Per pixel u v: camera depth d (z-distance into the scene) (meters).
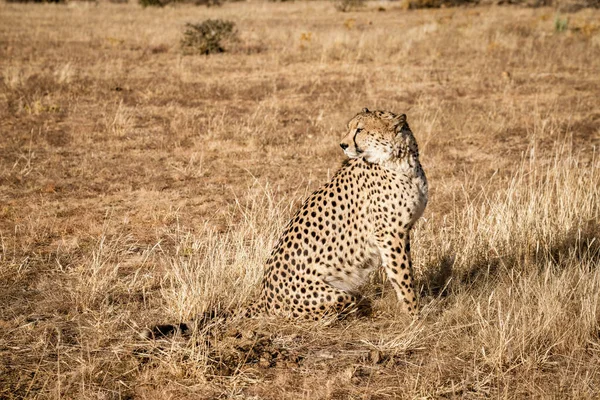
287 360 8.69
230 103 26.11
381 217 9.38
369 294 10.43
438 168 17.94
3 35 44.62
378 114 9.18
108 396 7.93
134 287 11.02
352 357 8.78
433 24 46.38
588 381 7.90
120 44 41.94
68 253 12.51
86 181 17.06
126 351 8.83
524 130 21.66
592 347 8.80
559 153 19.02
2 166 17.89
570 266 10.31
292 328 9.40
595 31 41.91
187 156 19.31
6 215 14.55
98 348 8.99
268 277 9.57
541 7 63.97
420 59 35.50
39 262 12.05
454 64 33.94
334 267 9.46
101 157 19.14
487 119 22.52
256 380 8.23
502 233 12.06
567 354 8.62
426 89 28.09
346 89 28.23
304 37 40.34
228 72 32.75
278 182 17.02
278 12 66.38
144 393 7.99
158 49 39.94
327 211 9.37
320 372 8.42
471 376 8.20
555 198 14.16
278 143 20.67
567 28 44.56
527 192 14.29
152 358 8.62
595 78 29.94
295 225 9.48
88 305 10.31
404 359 8.70
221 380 8.22
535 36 42.38
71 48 39.94
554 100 25.62
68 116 23.70
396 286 9.55
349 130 9.38
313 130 22.14
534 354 8.42
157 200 15.72
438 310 9.89
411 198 9.34
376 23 53.56
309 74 31.78
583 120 22.59
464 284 10.55
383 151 9.13
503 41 39.12
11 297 10.62
